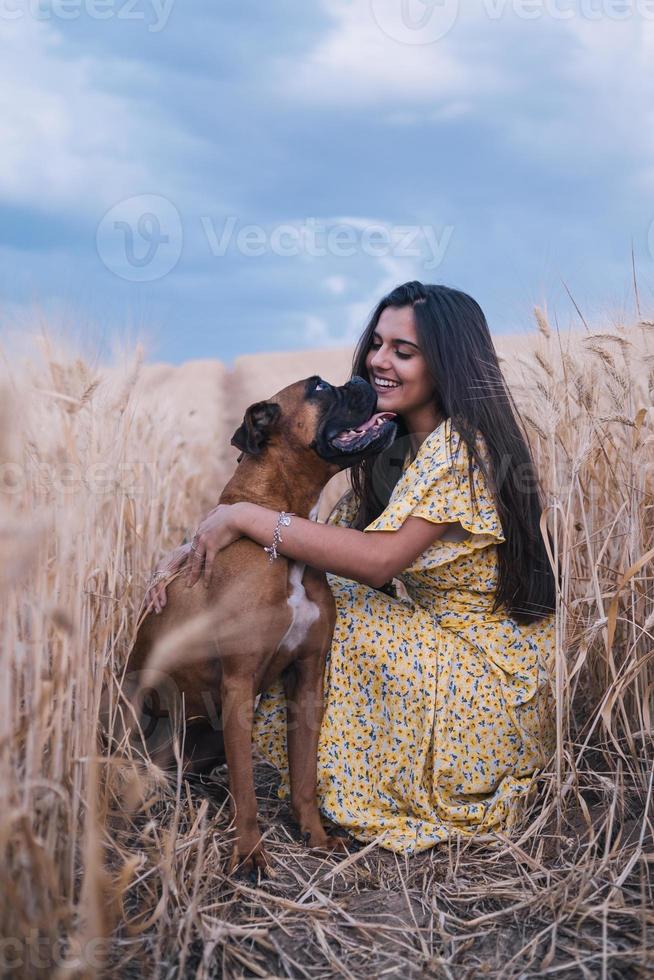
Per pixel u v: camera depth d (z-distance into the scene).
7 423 2.10
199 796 3.54
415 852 3.09
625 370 3.63
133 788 2.54
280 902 2.72
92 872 2.03
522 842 3.06
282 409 3.55
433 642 3.40
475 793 3.35
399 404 3.71
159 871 2.62
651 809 3.23
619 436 3.89
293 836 3.28
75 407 2.63
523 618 3.52
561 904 2.67
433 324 3.53
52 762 2.30
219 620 3.15
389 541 3.29
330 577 3.69
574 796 3.41
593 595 3.71
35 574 2.30
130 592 3.67
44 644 2.37
